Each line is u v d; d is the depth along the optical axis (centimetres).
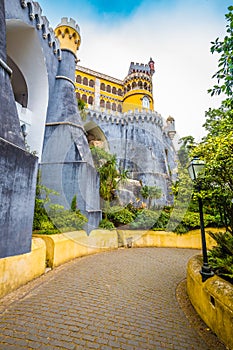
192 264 404
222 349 236
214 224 986
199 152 359
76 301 346
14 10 778
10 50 938
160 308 347
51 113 1008
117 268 586
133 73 3009
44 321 276
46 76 1009
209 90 261
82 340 241
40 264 470
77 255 678
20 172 410
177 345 243
